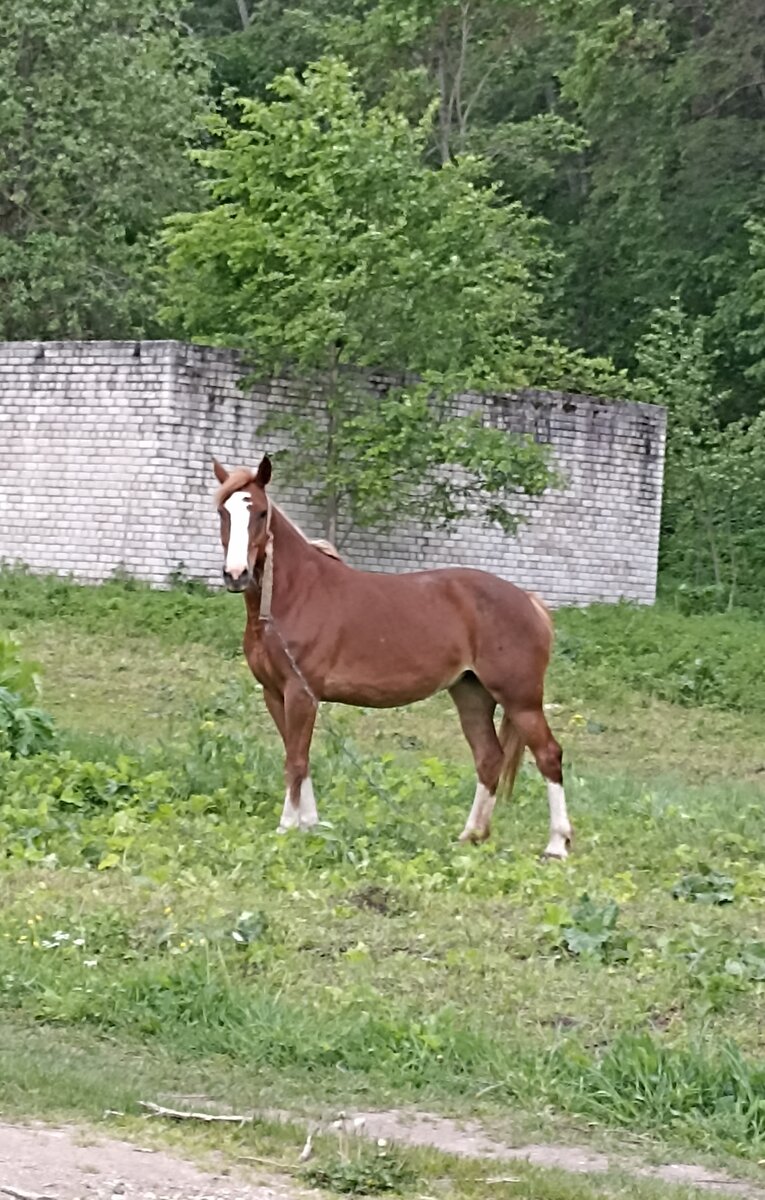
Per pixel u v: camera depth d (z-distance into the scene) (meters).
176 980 8.71
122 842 11.58
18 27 33.03
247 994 8.66
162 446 24.52
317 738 17.02
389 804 13.43
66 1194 6.21
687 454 33.56
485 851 12.31
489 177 41.84
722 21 38.06
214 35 51.22
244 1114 7.34
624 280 42.22
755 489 33.78
